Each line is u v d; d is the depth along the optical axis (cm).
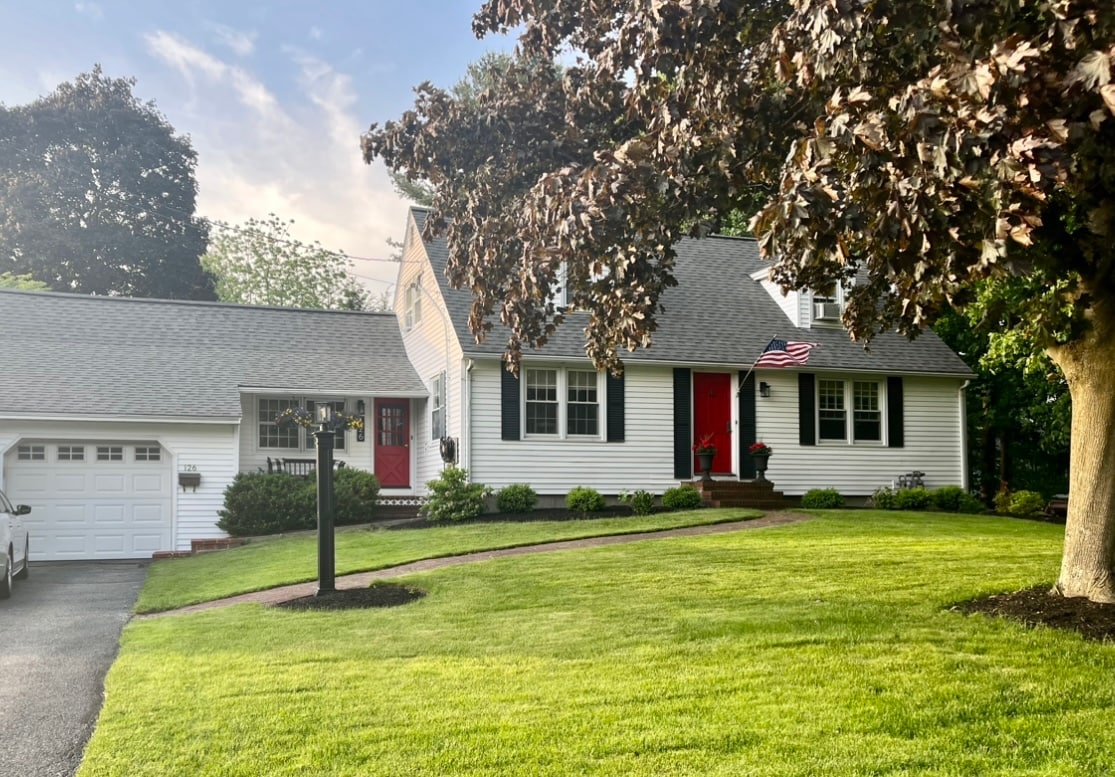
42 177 3619
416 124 888
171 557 1688
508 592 948
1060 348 789
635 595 900
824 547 1177
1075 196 632
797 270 896
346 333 2256
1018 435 2425
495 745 471
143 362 1898
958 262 478
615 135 886
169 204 3831
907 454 2044
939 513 1802
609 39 810
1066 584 776
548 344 1792
